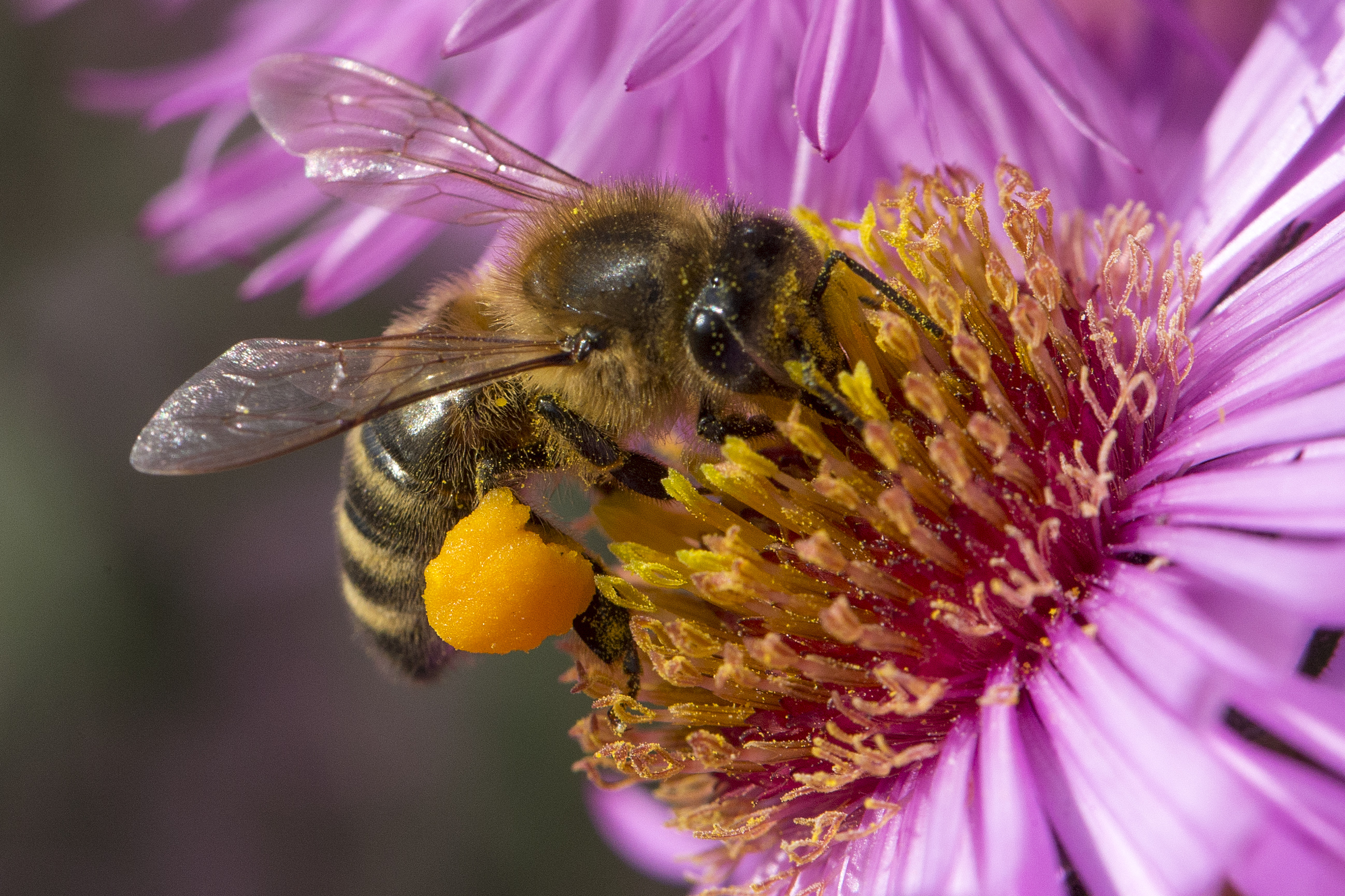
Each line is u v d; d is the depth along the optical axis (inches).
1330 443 3.4
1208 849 3.2
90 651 5.9
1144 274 3.6
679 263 3.6
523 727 5.8
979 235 3.6
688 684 3.6
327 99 3.8
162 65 5.6
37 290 6.1
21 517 6.0
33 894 5.7
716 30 3.6
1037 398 3.5
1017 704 3.4
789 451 3.6
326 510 6.2
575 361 3.6
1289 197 3.6
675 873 4.2
